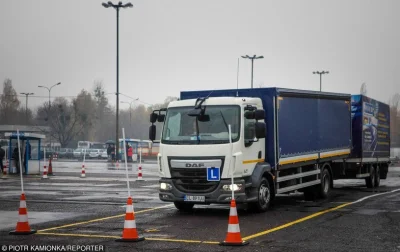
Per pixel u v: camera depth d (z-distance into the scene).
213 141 15.44
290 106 18.16
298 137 18.64
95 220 14.66
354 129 25.20
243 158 15.64
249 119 16.06
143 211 16.86
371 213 16.27
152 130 16.98
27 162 35.84
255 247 10.90
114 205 18.28
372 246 11.04
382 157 28.70
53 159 77.25
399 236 12.23
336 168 23.33
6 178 32.16
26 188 25.05
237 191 15.30
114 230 12.97
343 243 11.35
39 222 14.31
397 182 31.53
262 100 17.22
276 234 12.48
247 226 13.71
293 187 18.47
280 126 17.36
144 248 10.77
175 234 12.49
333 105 21.86
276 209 17.42
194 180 15.52
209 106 15.92
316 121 20.16
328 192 21.19
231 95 17.61
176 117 16.19
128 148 65.75
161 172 16.02
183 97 18.14
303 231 12.91
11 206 17.89
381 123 28.75
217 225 13.95
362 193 23.41
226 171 15.30
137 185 27.06
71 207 17.67
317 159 20.17
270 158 17.09
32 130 87.62
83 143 95.75
